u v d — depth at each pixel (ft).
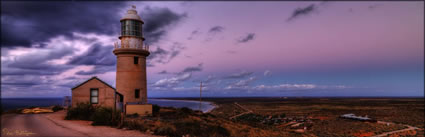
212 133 68.33
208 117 117.50
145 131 55.72
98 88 93.45
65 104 132.05
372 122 234.58
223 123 98.68
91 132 51.55
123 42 102.27
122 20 103.65
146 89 106.52
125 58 101.09
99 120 64.23
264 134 93.61
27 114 91.45
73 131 51.98
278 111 422.41
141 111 93.20
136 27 104.53
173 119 83.97
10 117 71.97
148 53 106.63
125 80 99.86
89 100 92.17
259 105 639.35
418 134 165.27
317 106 559.38
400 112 362.12
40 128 53.88
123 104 96.58
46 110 104.58
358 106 542.16
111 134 50.03
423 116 293.64
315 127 200.75
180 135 57.16
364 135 162.71
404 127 194.49
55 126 58.44
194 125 70.23
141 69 103.91
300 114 355.15
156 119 79.41
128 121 65.62
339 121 245.65
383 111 387.14
